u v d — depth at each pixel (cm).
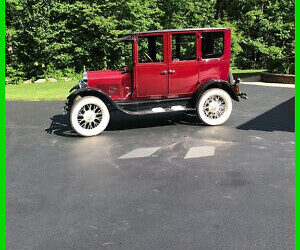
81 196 393
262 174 448
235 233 305
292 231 307
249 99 1062
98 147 599
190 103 756
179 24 2119
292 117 799
